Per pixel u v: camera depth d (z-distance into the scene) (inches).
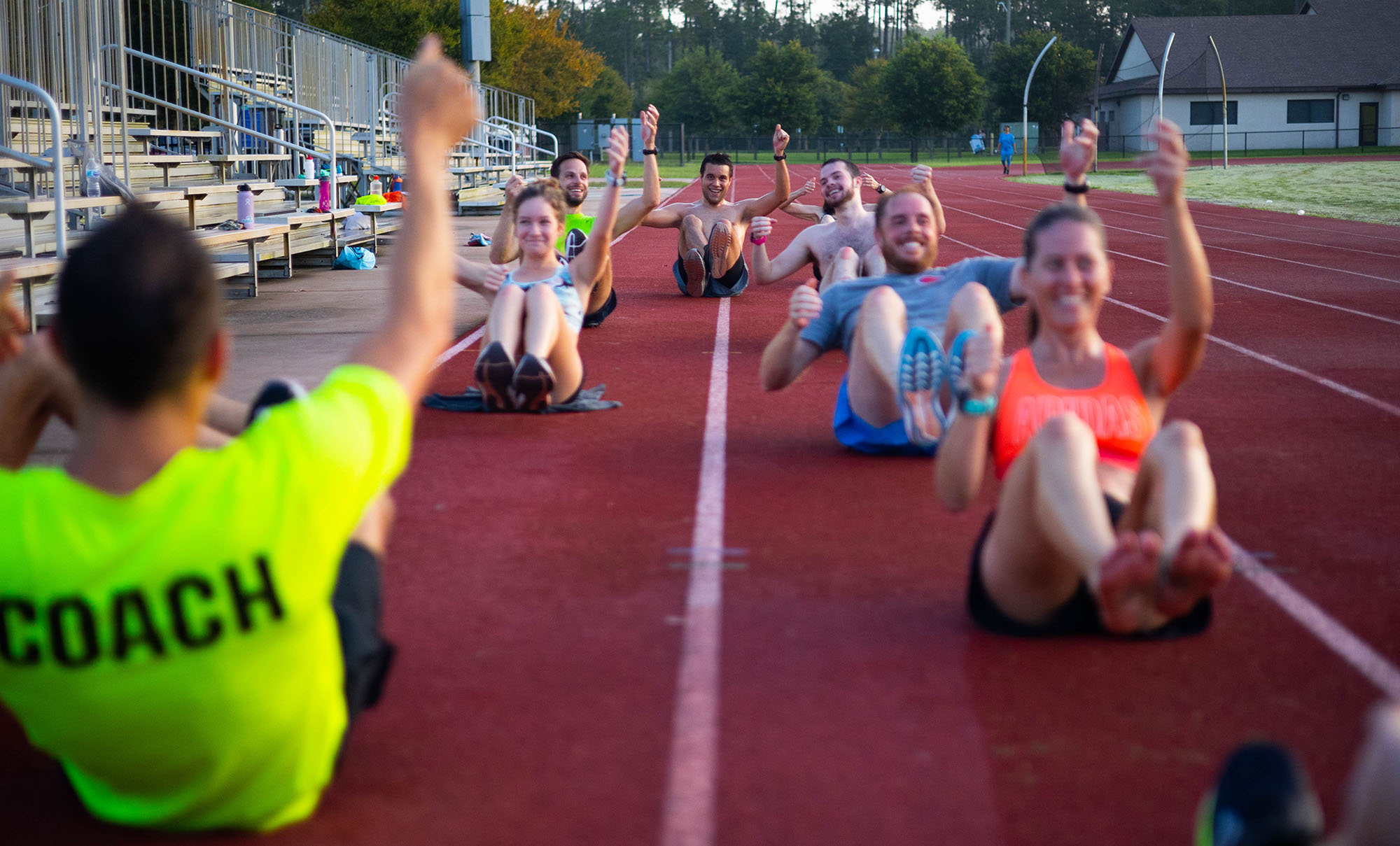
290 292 465.7
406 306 84.7
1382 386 287.4
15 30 416.5
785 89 3061.0
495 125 1130.0
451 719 115.3
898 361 198.1
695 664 127.3
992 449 151.7
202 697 85.6
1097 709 116.5
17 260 321.1
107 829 97.5
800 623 138.4
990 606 132.1
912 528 174.9
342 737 98.7
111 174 415.2
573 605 144.5
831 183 344.5
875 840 94.3
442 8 1502.2
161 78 676.7
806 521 177.9
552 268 260.5
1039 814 98.2
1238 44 2429.9
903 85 2974.9
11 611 82.0
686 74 3115.2
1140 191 1306.6
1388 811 56.7
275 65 697.0
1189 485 115.9
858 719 114.7
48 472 82.7
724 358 326.0
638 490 195.6
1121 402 146.3
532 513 183.0
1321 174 1460.4
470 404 259.0
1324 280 507.2
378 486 86.1
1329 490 197.3
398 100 910.4
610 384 289.0
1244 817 76.5
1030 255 148.6
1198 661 127.6
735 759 107.3
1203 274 139.4
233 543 82.4
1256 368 310.7
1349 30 2437.3
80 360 77.8
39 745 90.1
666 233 821.2
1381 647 131.8
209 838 95.3
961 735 111.4
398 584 152.6
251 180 580.4
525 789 102.6
